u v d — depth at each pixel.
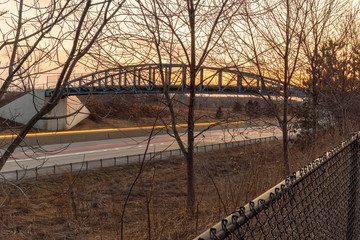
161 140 35.25
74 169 19.80
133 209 8.53
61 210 9.72
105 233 7.08
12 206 11.13
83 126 42.59
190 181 7.99
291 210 1.72
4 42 4.18
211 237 1.01
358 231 3.32
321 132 13.34
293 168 9.25
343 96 13.30
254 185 6.20
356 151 3.26
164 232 5.04
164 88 6.04
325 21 11.39
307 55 11.67
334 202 2.53
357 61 13.48
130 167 20.55
